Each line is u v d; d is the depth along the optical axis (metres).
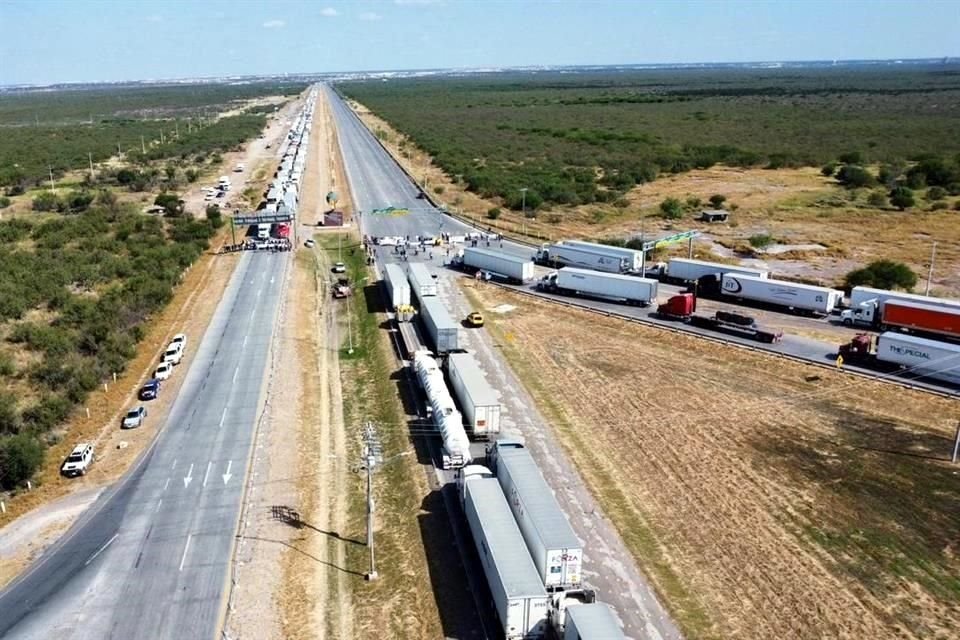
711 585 39.78
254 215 115.88
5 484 50.50
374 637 36.78
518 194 142.00
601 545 43.16
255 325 81.38
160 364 69.12
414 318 83.31
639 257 95.00
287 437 57.00
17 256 98.69
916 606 38.03
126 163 194.75
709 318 79.19
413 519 46.09
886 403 60.81
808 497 47.94
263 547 43.75
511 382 66.56
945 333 72.25
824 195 143.75
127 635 36.97
